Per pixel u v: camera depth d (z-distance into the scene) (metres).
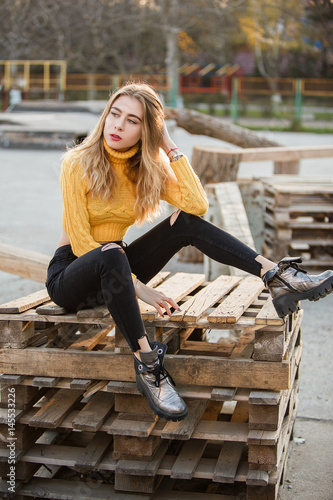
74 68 33.12
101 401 2.56
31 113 23.41
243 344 2.61
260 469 2.34
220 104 31.20
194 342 2.97
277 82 31.53
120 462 2.40
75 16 31.56
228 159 6.44
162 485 2.59
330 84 31.11
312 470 2.83
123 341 2.39
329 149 7.23
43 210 8.63
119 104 2.50
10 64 30.17
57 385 2.46
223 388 2.36
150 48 33.19
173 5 31.09
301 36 33.38
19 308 2.47
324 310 5.25
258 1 31.81
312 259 6.05
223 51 38.09
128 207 2.62
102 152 2.53
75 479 2.67
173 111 8.30
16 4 30.28
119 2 31.45
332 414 3.36
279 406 2.37
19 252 4.27
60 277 2.47
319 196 5.92
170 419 2.25
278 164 7.82
